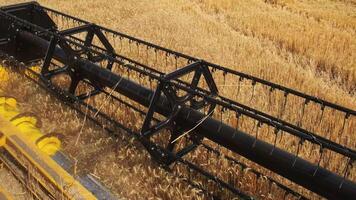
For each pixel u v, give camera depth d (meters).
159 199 4.62
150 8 15.38
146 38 11.18
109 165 5.29
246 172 4.79
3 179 4.95
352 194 3.45
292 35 12.80
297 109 6.98
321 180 3.65
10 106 5.60
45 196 4.45
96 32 6.95
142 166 5.29
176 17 14.07
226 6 17.05
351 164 3.37
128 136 5.97
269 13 16.30
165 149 4.73
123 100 6.92
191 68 5.09
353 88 9.47
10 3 15.63
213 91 5.49
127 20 13.42
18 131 4.92
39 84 6.43
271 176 5.22
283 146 5.66
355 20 15.52
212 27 13.16
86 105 5.80
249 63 9.59
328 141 3.84
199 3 17.45
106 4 15.70
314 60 10.61
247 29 13.40
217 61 9.54
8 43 7.31
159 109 5.11
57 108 6.52
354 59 10.86
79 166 5.08
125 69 7.81
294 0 19.73
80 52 6.37
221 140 4.50
